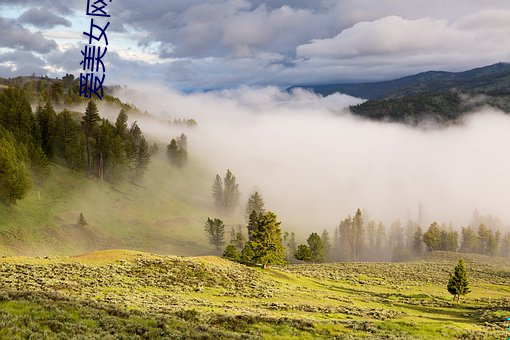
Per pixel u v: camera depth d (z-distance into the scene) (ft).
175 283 174.70
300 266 375.25
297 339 86.94
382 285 289.74
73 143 554.87
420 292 266.77
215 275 199.21
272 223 262.26
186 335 76.43
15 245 328.08
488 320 154.40
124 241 445.37
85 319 78.43
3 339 59.36
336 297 203.00
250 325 96.48
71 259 188.85
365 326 107.14
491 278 348.18
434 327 111.34
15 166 379.76
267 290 193.98
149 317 89.45
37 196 440.86
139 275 175.63
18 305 80.74
